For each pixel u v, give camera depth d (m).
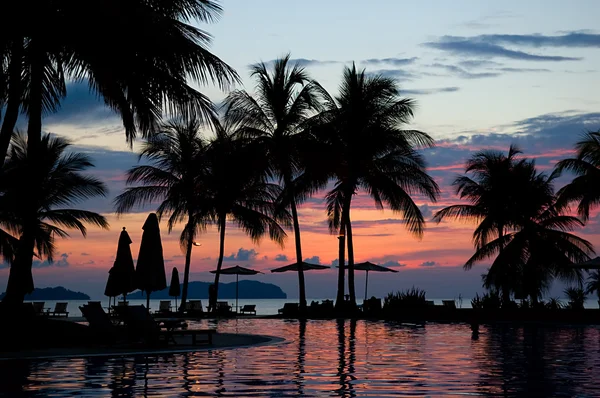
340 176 39.19
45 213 37.78
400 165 39.31
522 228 41.59
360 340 19.84
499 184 41.41
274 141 38.69
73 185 37.28
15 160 35.47
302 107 38.88
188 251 44.88
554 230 40.94
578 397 9.08
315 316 38.34
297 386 9.90
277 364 12.95
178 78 17.70
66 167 36.94
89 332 18.20
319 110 38.97
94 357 14.45
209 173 44.19
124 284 22.34
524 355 15.21
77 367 12.37
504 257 40.94
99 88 18.34
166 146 43.81
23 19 16.17
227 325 29.59
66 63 17.73
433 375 11.35
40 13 16.23
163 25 16.03
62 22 16.42
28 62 17.59
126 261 22.53
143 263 21.34
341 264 40.00
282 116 39.19
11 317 17.22
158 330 17.12
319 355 14.90
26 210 18.52
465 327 27.97
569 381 10.69
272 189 44.78
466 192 42.84
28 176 18.61
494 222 42.06
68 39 16.73
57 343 17.11
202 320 35.19
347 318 37.25
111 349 16.31
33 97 18.09
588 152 35.59
